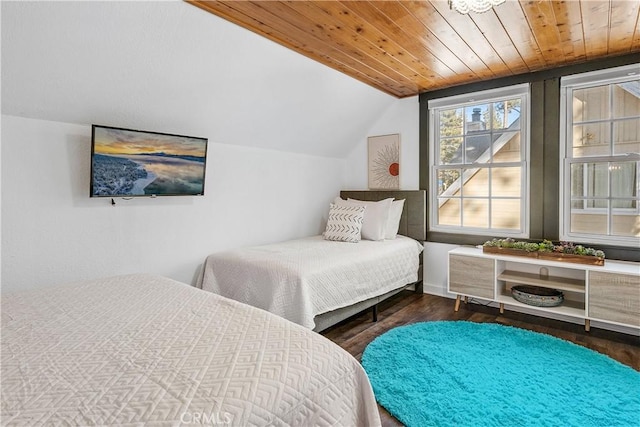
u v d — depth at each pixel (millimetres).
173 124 2834
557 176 3238
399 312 3436
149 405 897
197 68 2516
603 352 2543
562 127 3211
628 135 2963
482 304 3635
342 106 3768
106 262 2625
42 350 1212
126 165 2578
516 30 2445
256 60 2689
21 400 925
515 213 3547
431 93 3920
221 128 3154
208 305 1666
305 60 2910
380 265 3230
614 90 3012
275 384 1015
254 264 2740
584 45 2715
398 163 4223
